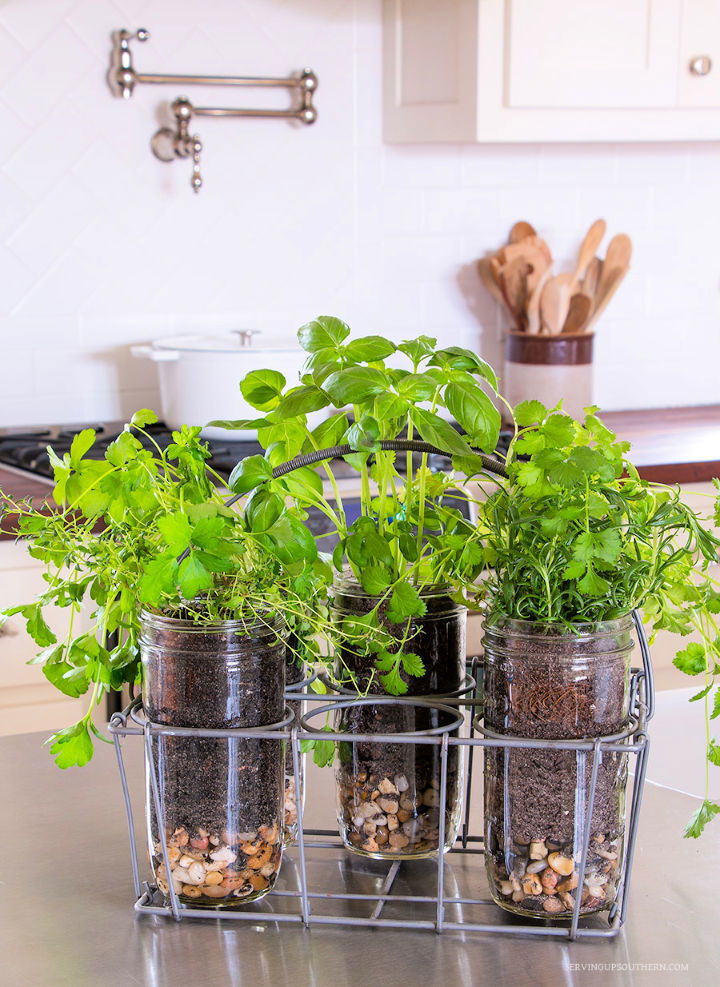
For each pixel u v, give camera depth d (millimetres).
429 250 2947
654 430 2816
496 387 789
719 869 811
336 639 809
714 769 1229
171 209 2689
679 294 3211
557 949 700
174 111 2621
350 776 814
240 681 726
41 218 2586
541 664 706
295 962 686
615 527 687
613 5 2559
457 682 824
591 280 2971
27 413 2650
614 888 729
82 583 737
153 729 720
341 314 2895
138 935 722
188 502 721
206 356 2338
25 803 939
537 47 2516
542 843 715
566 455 693
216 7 2639
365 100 2818
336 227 2854
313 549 712
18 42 2500
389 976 668
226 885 735
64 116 2562
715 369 3291
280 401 782
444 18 2578
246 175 2744
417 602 747
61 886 792
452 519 818
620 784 729
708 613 767
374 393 714
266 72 2709
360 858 836
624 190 3107
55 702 2002
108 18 2555
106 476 702
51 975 674
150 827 749
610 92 2596
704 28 2656
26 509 758
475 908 757
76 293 2645
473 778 968
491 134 2527
